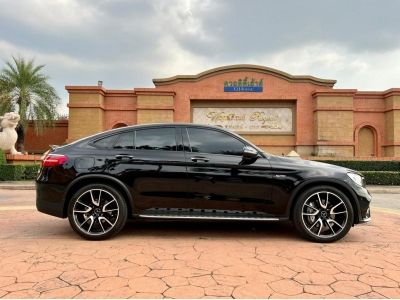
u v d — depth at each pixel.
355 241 4.57
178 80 22.64
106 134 4.74
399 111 21.52
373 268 3.51
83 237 4.47
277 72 22.44
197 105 23.05
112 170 4.48
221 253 3.94
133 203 4.49
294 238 4.64
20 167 14.27
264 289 2.97
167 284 3.05
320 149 21.55
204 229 5.12
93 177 4.45
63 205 4.46
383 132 22.39
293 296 2.84
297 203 4.49
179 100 22.59
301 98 22.47
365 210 4.52
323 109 21.69
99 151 4.60
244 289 2.96
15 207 7.33
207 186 4.50
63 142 24.25
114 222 4.46
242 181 4.50
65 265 3.49
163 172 4.50
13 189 12.20
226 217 4.47
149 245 4.23
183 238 4.59
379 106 22.44
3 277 3.18
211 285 3.04
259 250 4.07
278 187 4.50
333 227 4.52
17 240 4.44
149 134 4.73
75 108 21.67
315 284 3.08
